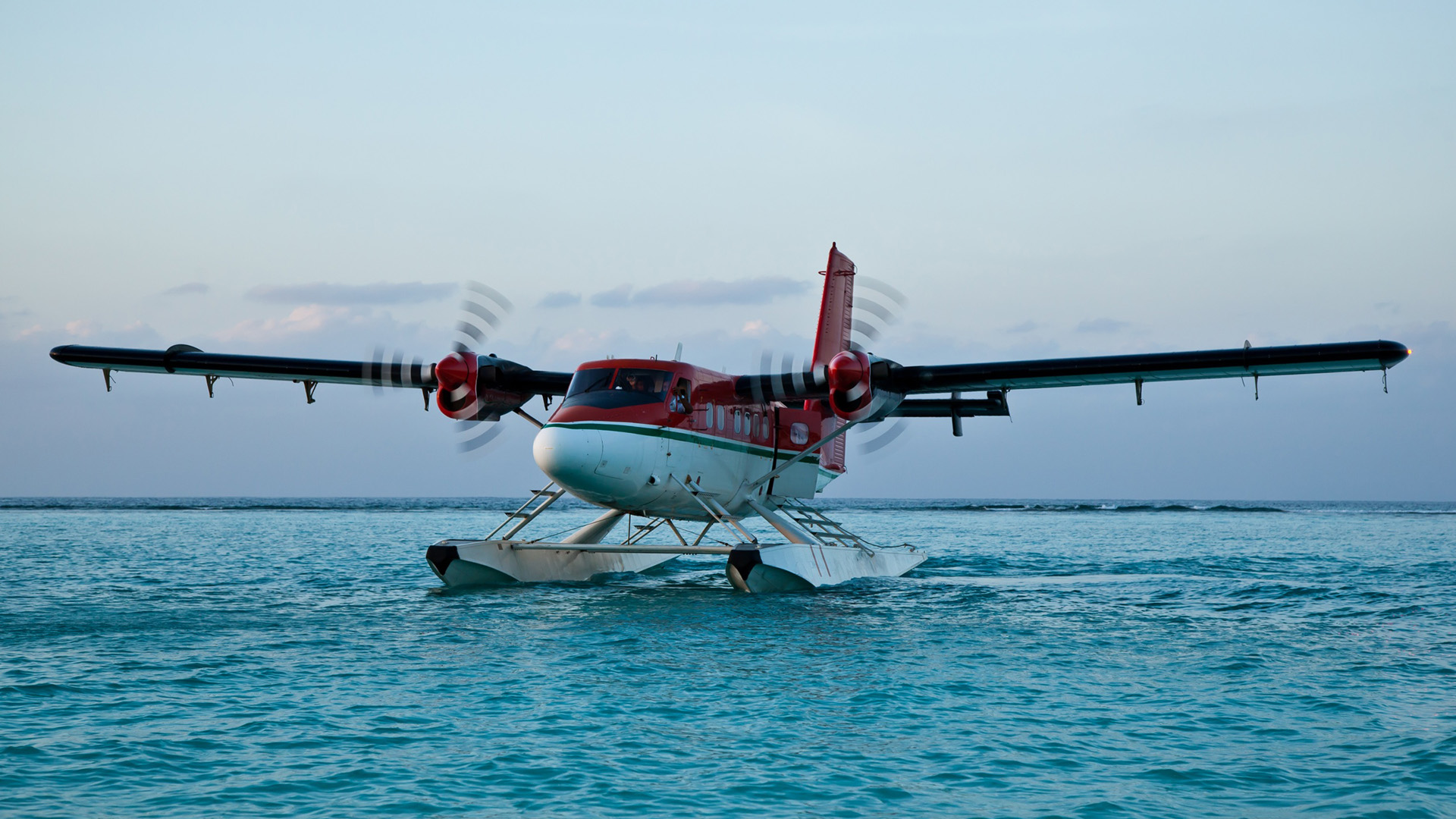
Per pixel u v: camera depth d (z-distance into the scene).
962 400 46.28
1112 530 127.88
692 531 102.31
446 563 39.75
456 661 24.48
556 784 15.05
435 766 15.88
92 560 58.41
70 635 28.25
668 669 23.69
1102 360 37.34
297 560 60.59
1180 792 14.91
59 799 14.08
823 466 50.94
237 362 44.91
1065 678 22.94
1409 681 22.80
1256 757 16.69
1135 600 39.59
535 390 42.94
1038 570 56.03
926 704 20.20
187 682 21.67
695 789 14.89
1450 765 16.14
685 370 39.69
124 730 17.73
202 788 14.68
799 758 16.52
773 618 32.66
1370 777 15.55
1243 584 46.97
